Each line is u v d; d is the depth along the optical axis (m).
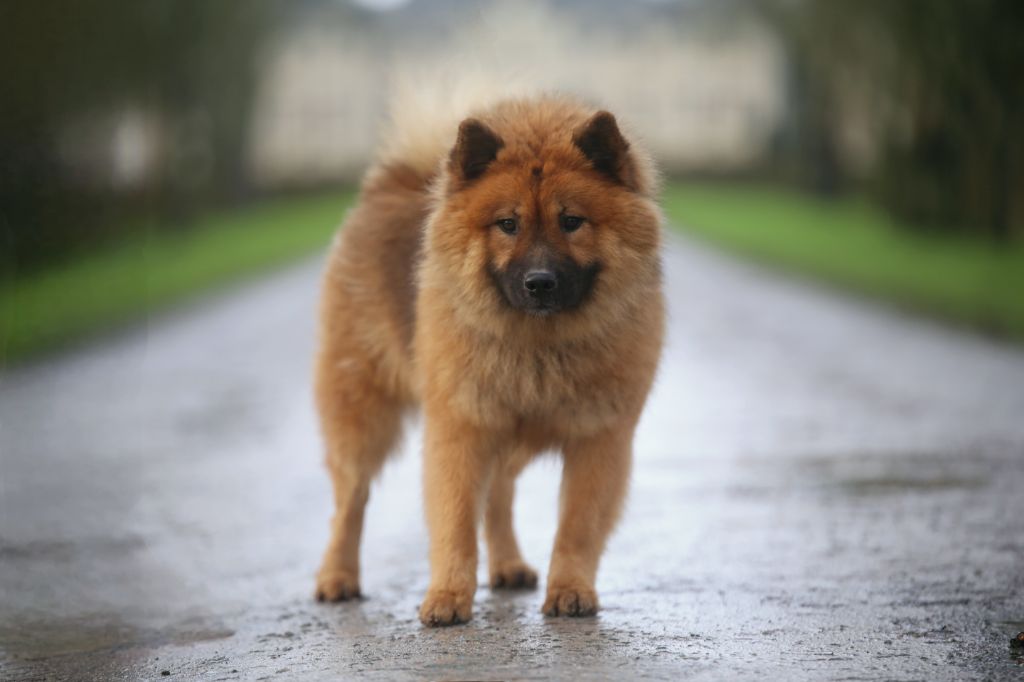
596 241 8.06
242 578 9.97
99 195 39.66
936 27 42.22
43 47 32.16
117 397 21.08
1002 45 39.94
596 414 8.20
